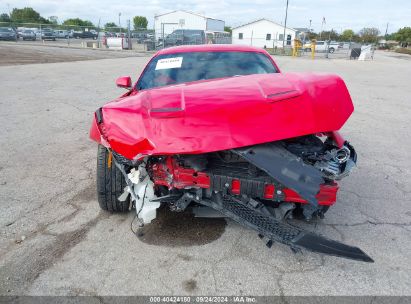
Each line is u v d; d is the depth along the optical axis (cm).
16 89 971
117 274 242
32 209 327
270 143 234
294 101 245
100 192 300
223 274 243
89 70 1464
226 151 256
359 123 704
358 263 258
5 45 2822
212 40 3750
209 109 240
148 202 261
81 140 536
